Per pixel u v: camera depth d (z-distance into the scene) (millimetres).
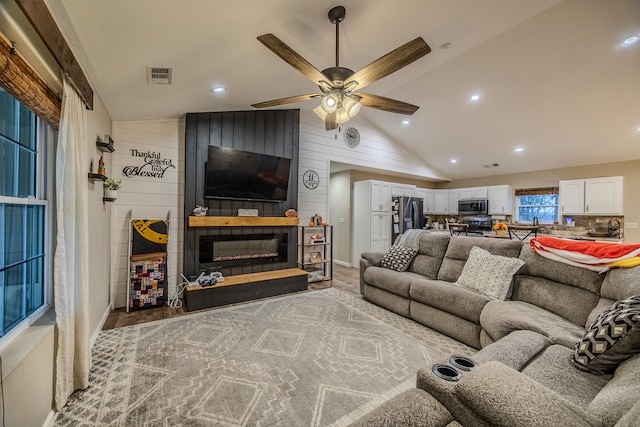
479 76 3576
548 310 2162
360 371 2002
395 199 6125
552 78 3357
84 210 1781
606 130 4148
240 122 3936
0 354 1229
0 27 1187
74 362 1716
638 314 1174
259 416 1555
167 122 3551
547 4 2098
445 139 5457
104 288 2846
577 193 5250
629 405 772
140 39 1778
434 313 2699
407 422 891
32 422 1308
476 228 6820
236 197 3818
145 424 1484
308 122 4809
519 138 4848
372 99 2330
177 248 3607
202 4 1552
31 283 1614
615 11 2438
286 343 2414
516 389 883
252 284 3576
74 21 1484
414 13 2037
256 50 2244
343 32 2195
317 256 4902
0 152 1359
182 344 2369
